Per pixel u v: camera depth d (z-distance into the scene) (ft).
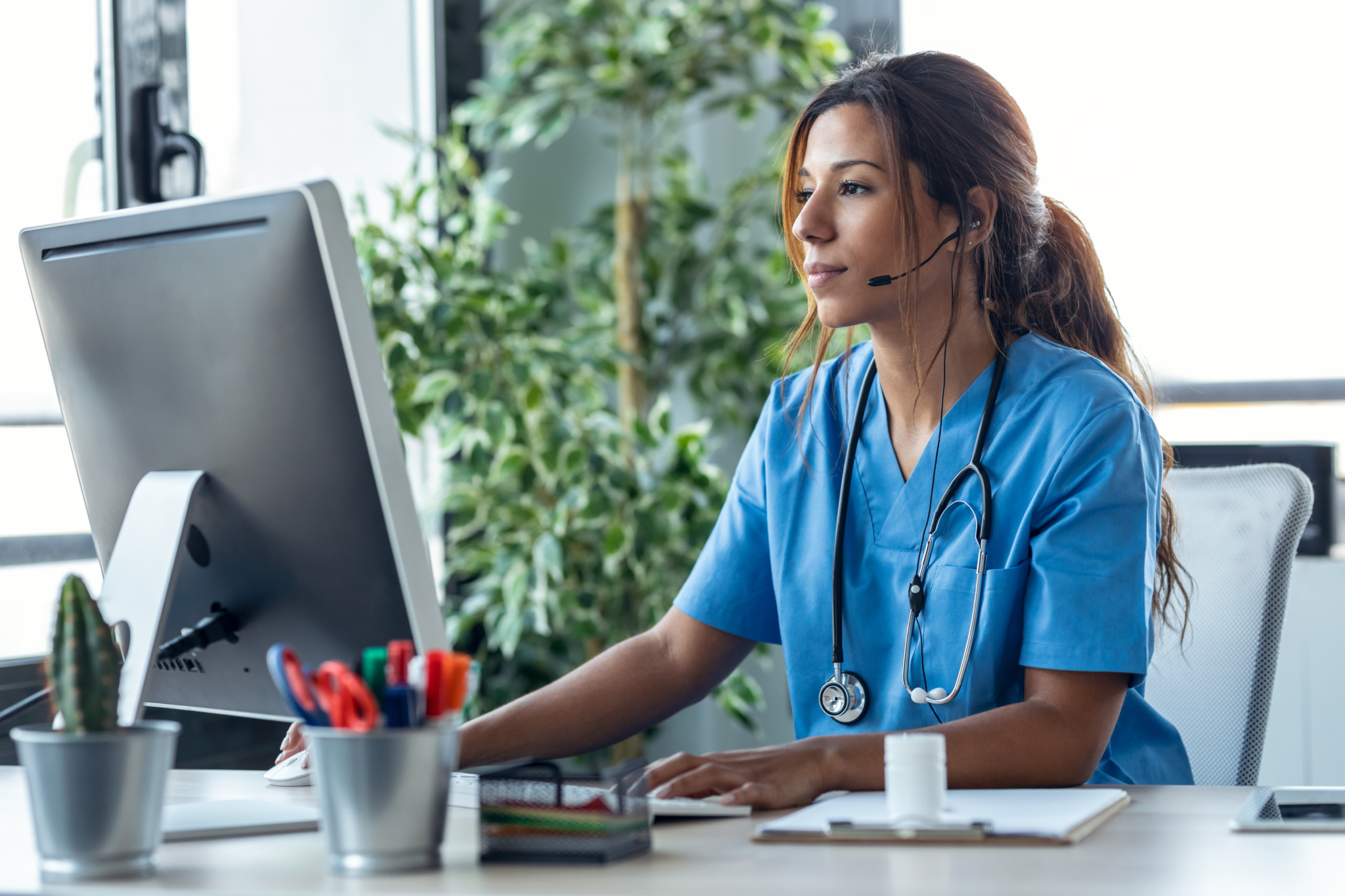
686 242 8.87
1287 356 8.43
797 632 4.09
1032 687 3.43
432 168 8.87
